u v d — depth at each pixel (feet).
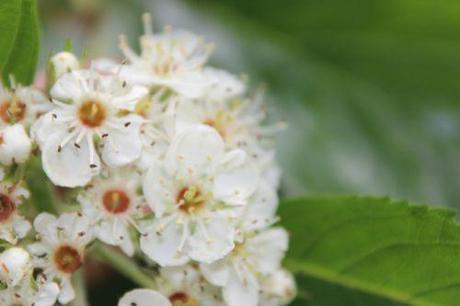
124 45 1.00
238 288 0.96
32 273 0.93
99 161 0.94
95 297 1.09
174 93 0.98
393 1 1.14
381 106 1.18
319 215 1.00
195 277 0.95
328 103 1.17
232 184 0.96
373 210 0.98
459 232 0.97
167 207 0.95
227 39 1.18
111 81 0.95
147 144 0.94
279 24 1.18
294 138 1.15
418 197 1.15
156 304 0.93
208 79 0.99
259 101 1.02
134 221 0.94
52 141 0.93
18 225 0.93
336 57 1.18
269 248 0.98
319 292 1.02
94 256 0.97
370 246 1.00
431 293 0.99
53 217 0.93
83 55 0.96
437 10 1.13
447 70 1.17
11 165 0.93
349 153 1.16
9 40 0.96
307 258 1.02
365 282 1.01
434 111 1.18
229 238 0.95
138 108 0.95
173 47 1.01
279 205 1.00
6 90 0.95
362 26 1.16
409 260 0.99
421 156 1.16
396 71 1.18
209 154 0.96
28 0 0.94
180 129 0.96
